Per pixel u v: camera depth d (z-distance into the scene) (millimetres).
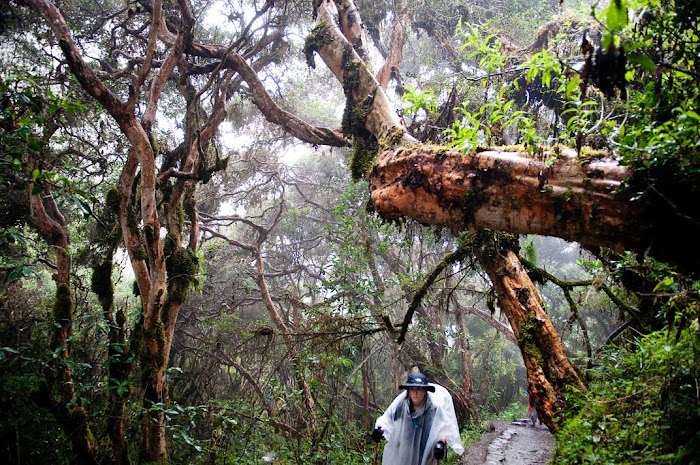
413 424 5152
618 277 6059
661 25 2709
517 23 11648
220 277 19156
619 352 5219
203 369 14133
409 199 3967
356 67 6922
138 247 8203
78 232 12531
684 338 3285
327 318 8266
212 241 19359
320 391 9484
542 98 7156
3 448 7387
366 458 8203
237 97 15477
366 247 11812
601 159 3102
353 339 9758
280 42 12516
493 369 20016
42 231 7891
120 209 8258
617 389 4109
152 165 7484
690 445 2715
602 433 3680
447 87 8430
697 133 2463
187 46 9664
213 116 10164
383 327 8047
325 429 8797
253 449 9469
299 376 9164
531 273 7316
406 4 12242
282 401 9844
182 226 10195
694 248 2689
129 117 7273
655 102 2760
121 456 7434
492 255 7004
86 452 7508
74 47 6910
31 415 7523
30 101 5520
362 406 16078
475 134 3506
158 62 10039
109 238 8938
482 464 9391
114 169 11844
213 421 9000
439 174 3764
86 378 8859
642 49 2449
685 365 3102
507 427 14625
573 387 5543
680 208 2645
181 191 10117
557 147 3314
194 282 9914
